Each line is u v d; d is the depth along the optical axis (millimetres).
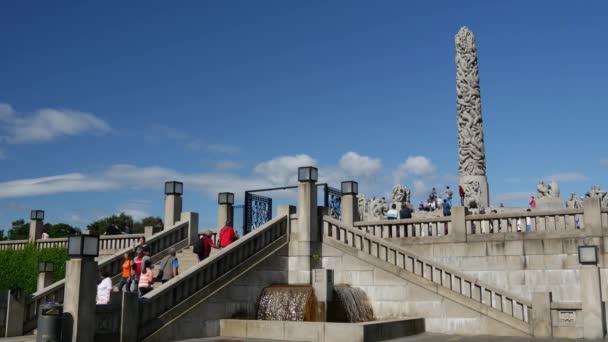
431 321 23125
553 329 20547
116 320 18094
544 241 23906
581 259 20328
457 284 23047
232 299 22641
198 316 20906
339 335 19078
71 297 17219
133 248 28078
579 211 23594
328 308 22125
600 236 22906
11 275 39469
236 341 19500
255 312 23641
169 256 24484
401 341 19609
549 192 36438
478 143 42781
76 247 17359
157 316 19469
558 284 23391
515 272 24234
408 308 23750
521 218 24672
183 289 20656
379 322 19984
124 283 23703
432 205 41062
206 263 21656
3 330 22078
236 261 23297
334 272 25875
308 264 25719
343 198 29219
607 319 20438
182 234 30531
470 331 22203
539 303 20844
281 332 20172
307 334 19625
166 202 32281
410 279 23906
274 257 25328
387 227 27578
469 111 43281
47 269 28031
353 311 23203
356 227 28391
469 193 42125
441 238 25984
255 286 23984
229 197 31047
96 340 17438
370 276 24938
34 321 23328
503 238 24688
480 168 42594
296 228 26375
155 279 24188
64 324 17062
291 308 22672
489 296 22359
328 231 26547
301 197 26453
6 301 22359
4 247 44312
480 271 24906
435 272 23562
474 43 44250
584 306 20062
